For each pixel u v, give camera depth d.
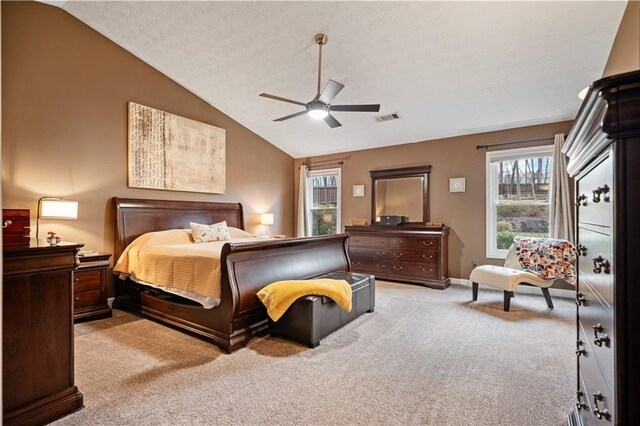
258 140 6.05
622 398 0.86
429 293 4.46
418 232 4.91
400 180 5.61
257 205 6.03
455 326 3.13
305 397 1.91
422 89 3.97
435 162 5.29
